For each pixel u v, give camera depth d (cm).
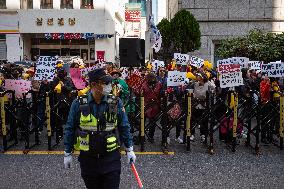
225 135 1000
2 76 1054
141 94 925
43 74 1063
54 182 703
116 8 3794
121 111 461
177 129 1009
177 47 2683
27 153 896
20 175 740
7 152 905
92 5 3434
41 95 1039
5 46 3375
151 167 793
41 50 3491
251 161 841
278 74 1062
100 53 2942
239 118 965
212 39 2636
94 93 443
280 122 939
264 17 2595
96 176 448
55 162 827
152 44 2147
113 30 3450
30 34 3462
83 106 442
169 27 2716
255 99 1050
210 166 802
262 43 2158
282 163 827
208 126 1005
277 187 679
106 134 442
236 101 912
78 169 778
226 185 688
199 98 1006
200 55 2656
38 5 3391
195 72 1127
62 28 3406
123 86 1038
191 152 917
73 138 456
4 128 904
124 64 1352
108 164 445
